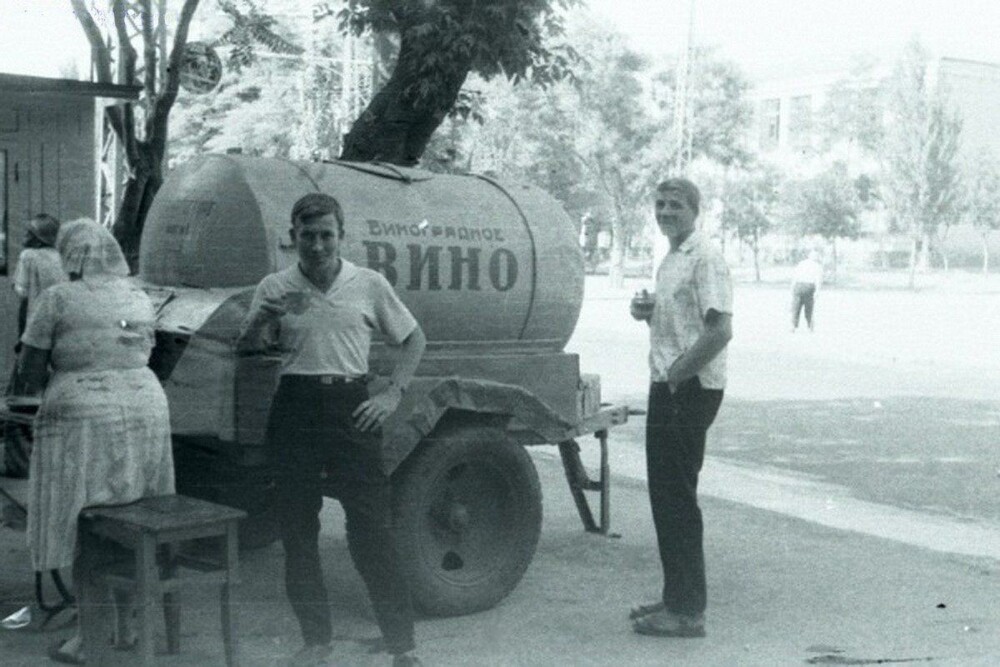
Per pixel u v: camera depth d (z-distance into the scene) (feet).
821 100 177.27
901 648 17.31
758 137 184.44
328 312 15.17
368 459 15.31
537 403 18.78
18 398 18.39
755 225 152.76
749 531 24.89
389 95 30.12
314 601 15.92
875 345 70.18
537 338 19.88
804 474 32.09
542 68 31.48
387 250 17.90
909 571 21.80
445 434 17.94
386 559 15.46
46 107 33.17
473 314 18.84
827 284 148.66
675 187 17.22
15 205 32.96
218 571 14.87
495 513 18.90
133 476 15.39
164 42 36.60
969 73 168.35
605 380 52.95
